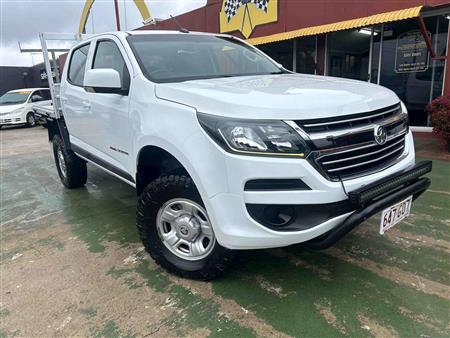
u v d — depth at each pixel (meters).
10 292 2.74
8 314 2.49
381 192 2.28
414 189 2.56
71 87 4.27
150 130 2.62
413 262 2.88
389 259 2.94
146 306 2.49
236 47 3.92
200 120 2.28
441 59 7.34
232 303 2.48
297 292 2.57
